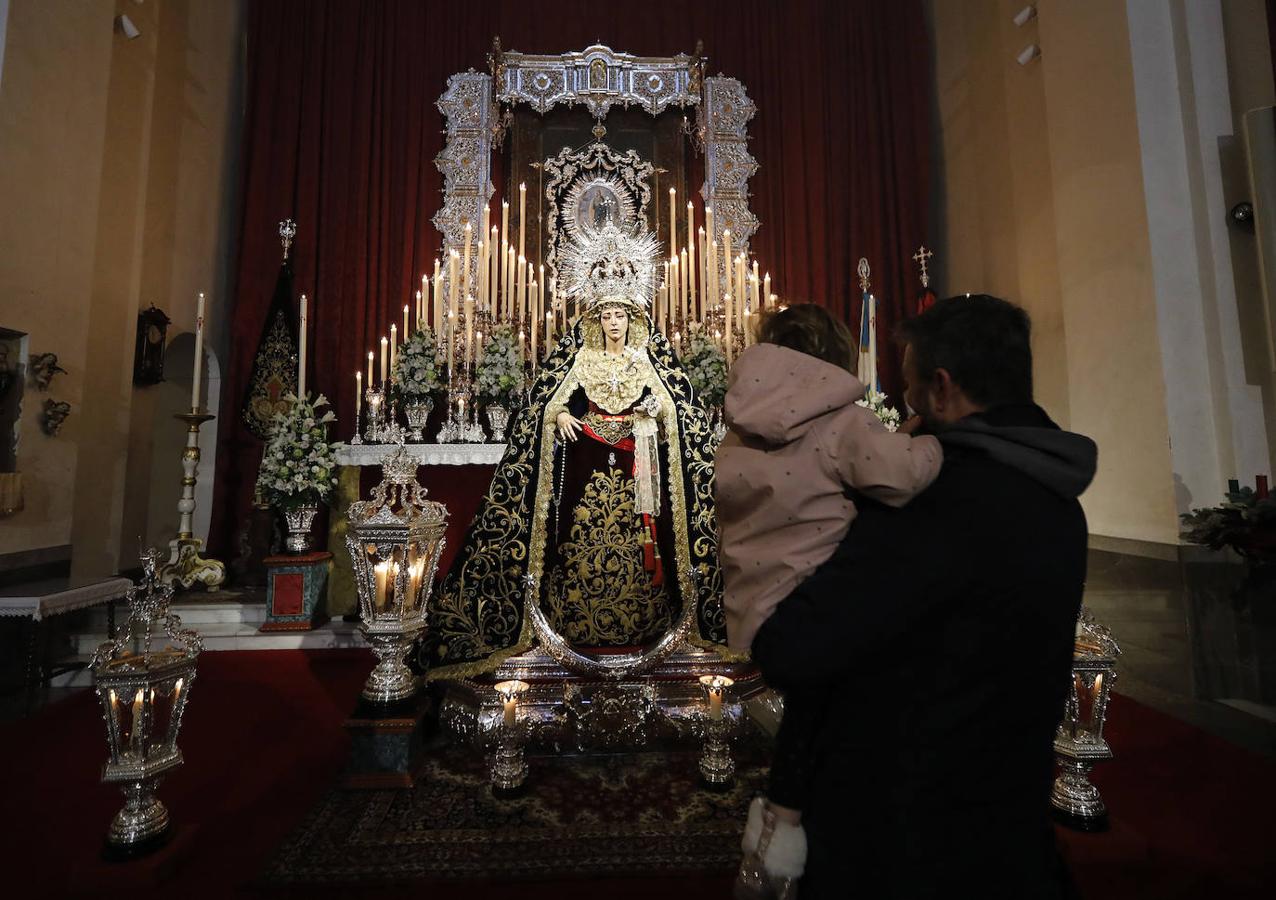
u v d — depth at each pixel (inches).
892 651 43.1
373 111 323.9
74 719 165.3
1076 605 44.0
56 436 211.2
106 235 248.7
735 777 128.3
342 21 326.3
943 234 335.0
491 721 135.6
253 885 95.7
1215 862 101.8
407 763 125.2
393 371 247.9
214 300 316.2
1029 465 43.7
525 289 314.8
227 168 327.6
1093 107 215.3
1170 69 197.3
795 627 42.3
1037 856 42.7
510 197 327.3
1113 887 96.3
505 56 328.8
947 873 40.8
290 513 230.2
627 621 153.5
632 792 122.8
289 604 223.5
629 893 95.3
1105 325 209.8
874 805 42.3
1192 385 188.2
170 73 286.8
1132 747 145.6
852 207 330.3
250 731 154.5
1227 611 168.6
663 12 344.5
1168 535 186.1
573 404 155.0
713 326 264.8
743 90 335.3
